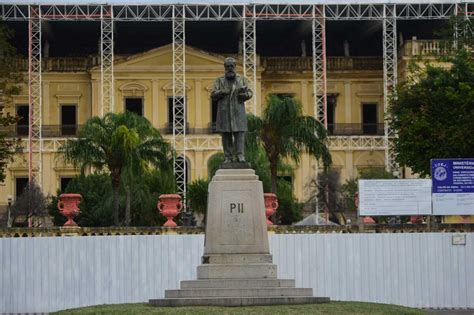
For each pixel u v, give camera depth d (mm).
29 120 84500
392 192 43406
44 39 92812
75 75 91250
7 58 58906
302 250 42000
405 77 87188
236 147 32031
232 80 32156
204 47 96062
